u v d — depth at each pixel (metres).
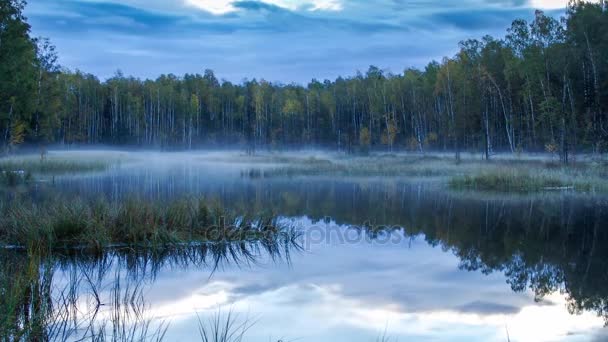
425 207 15.18
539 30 36.69
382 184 23.33
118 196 16.17
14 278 5.75
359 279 7.06
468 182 21.45
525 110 43.19
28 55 32.16
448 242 9.86
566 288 6.69
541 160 31.20
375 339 4.95
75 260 8.00
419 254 8.72
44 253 7.81
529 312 5.73
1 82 28.84
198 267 7.72
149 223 9.38
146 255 8.39
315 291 6.48
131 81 88.50
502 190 19.86
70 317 5.38
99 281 6.88
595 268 7.79
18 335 4.59
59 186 21.23
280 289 6.58
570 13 35.44
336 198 17.56
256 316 5.56
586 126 32.03
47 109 42.66
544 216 13.27
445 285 6.77
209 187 21.53
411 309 5.81
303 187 21.75
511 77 42.81
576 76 33.28
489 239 10.20
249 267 7.72
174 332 4.99
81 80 77.81
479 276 7.30
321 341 4.84
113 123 77.50
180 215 9.98
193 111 80.06
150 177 27.70
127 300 6.05
